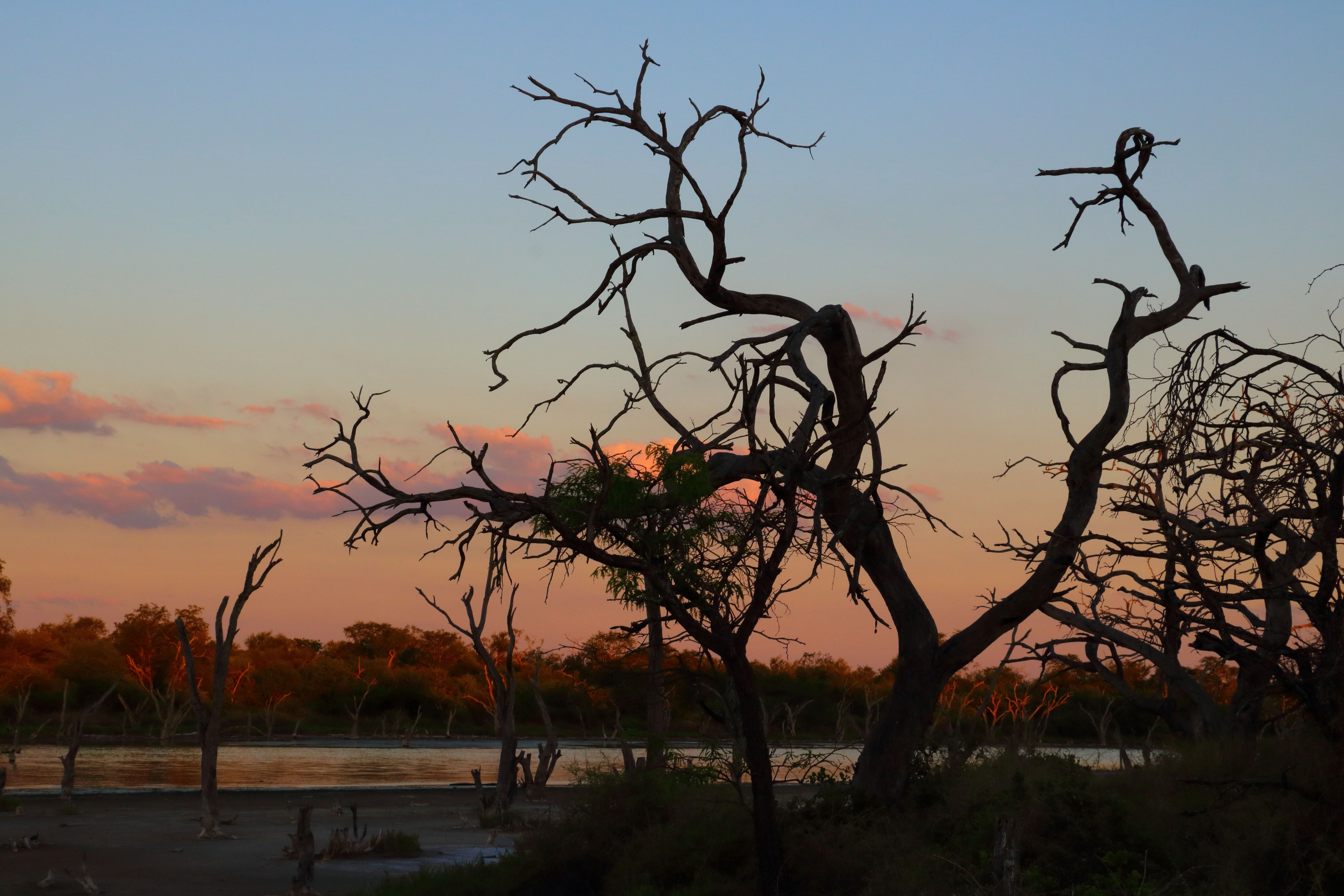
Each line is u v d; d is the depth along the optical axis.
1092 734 70.69
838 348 15.39
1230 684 26.94
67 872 17.86
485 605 29.45
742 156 14.10
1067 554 15.75
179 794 34.59
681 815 15.05
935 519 14.26
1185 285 18.09
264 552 24.27
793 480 12.07
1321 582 13.20
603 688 17.78
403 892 16.05
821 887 12.50
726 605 12.73
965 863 12.32
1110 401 16.48
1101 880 11.83
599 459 11.05
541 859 15.70
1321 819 11.95
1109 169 17.45
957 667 15.95
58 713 93.12
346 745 80.19
